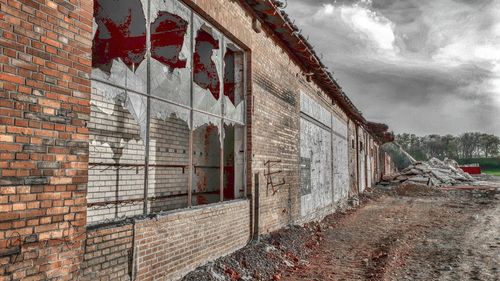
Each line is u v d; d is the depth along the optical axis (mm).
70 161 3666
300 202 11016
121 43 6559
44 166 3416
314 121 13164
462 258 7820
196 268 5797
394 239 9750
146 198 5105
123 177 6871
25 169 3258
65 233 3594
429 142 114250
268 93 8844
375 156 36469
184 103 5852
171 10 5578
